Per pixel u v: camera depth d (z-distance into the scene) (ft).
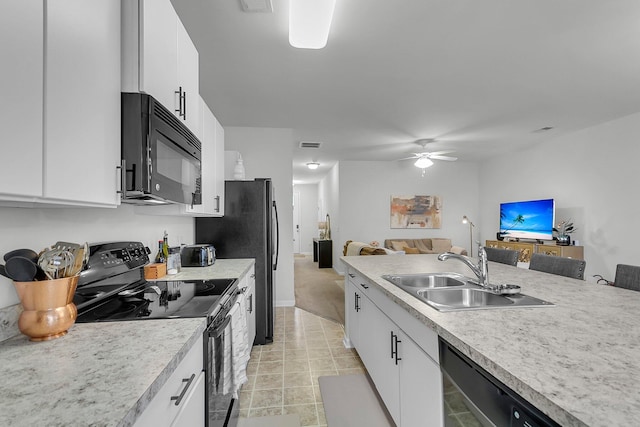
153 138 3.77
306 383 7.55
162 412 2.59
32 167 2.36
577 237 14.79
